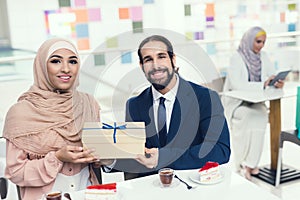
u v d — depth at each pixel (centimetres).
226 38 387
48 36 344
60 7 343
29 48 341
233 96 272
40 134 153
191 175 145
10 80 317
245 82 293
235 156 280
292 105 359
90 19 349
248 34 301
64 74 153
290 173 272
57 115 155
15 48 338
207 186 138
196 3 373
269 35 396
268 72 313
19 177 149
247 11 392
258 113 274
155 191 136
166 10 355
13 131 153
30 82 318
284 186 256
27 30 339
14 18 334
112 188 129
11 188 211
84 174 155
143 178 147
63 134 153
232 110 279
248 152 275
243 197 129
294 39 405
